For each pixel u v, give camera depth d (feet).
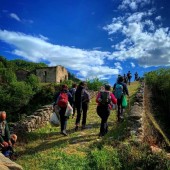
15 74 266.98
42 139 36.86
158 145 38.91
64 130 37.01
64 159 27.81
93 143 31.96
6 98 151.53
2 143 27.73
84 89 40.47
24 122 40.93
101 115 35.45
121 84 44.11
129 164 25.88
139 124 35.96
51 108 51.11
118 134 36.04
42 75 259.39
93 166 25.81
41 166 26.71
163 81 77.61
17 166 20.17
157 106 70.23
